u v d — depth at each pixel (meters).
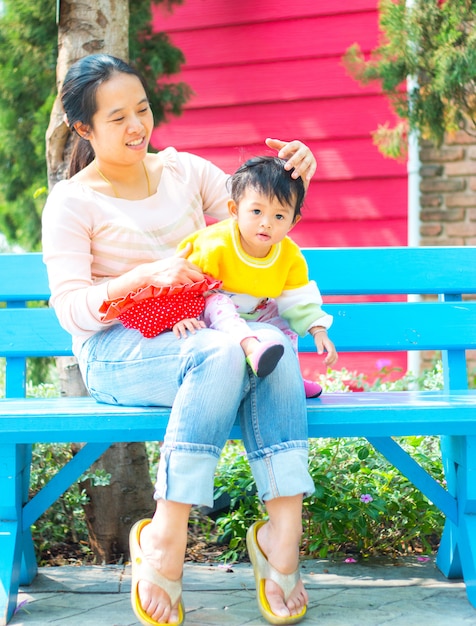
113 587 2.49
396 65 4.40
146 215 2.38
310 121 5.45
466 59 4.12
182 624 2.15
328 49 5.39
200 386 2.01
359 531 2.72
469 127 5.28
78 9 3.06
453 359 2.78
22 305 2.76
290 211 2.19
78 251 2.27
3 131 5.12
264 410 2.08
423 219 5.42
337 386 3.82
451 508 2.44
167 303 2.14
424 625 2.15
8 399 2.55
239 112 5.55
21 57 4.90
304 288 2.34
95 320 2.19
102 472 2.88
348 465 2.93
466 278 2.79
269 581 2.13
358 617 2.21
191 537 3.03
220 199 2.57
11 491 2.29
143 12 4.85
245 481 2.87
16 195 5.38
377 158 5.36
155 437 2.17
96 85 2.29
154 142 5.69
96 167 2.43
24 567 2.48
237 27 5.53
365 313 2.73
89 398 2.56
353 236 5.43
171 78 5.64
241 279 2.23
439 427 2.21
